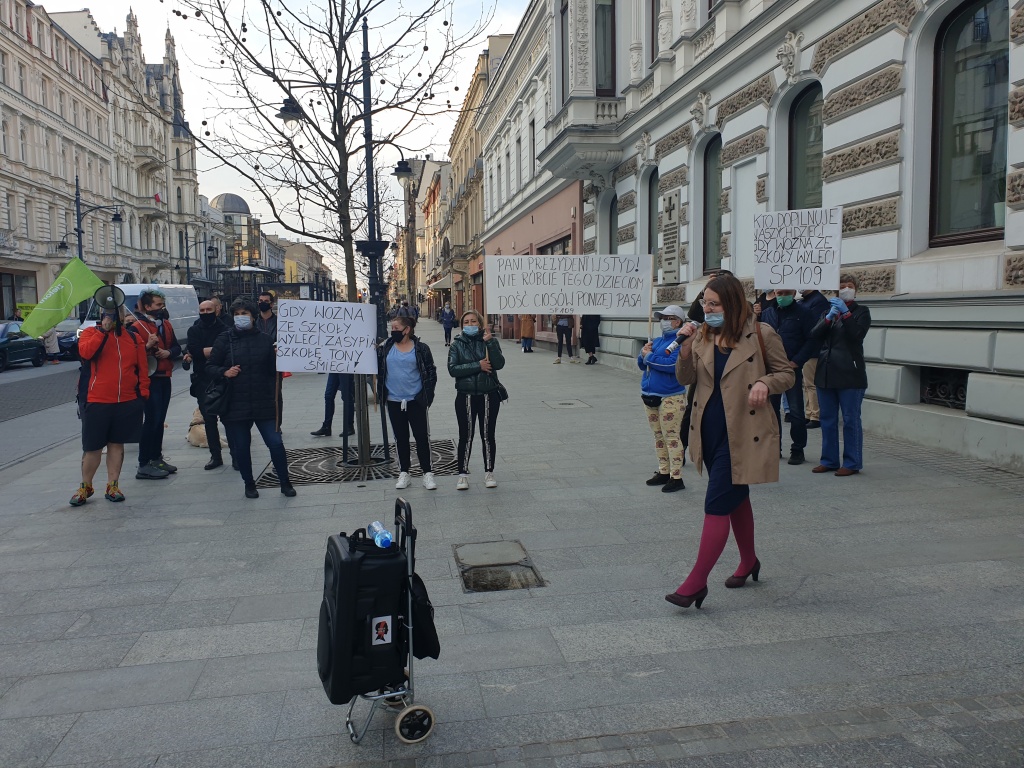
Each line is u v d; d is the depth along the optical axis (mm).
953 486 6328
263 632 4074
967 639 3725
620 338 17250
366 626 2928
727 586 4457
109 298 6562
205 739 3092
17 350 23375
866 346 8680
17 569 5105
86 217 52375
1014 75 6789
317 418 11516
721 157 12375
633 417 10695
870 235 8695
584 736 3051
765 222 7066
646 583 4574
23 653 3891
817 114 10195
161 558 5258
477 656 3721
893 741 2945
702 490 6641
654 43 15672
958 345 7355
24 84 44500
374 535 2992
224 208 97875
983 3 7477
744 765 2842
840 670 3484
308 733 3125
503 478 7262
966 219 7785
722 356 4090
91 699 3424
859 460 6844
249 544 5520
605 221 19219
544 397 12836
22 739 3121
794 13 9820
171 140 70062
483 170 37406
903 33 8070
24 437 10859
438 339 34250
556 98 18859
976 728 3010
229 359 6664
